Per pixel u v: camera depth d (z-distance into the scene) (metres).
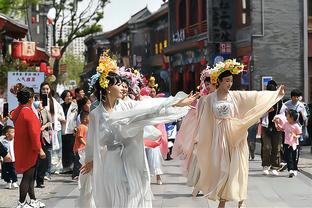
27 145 10.66
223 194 10.12
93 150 8.12
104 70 8.16
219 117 10.36
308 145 22.55
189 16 45.91
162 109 7.78
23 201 10.71
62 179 15.25
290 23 31.66
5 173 13.77
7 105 17.70
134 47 69.56
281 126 14.87
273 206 11.28
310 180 14.46
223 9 34.50
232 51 34.72
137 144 8.12
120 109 8.26
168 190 13.12
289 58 31.61
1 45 27.83
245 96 10.44
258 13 31.52
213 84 10.80
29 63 31.45
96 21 48.00
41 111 14.38
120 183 7.93
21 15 29.81
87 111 14.51
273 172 15.39
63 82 59.88
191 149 11.54
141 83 14.30
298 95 17.36
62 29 47.59
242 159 10.21
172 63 51.16
